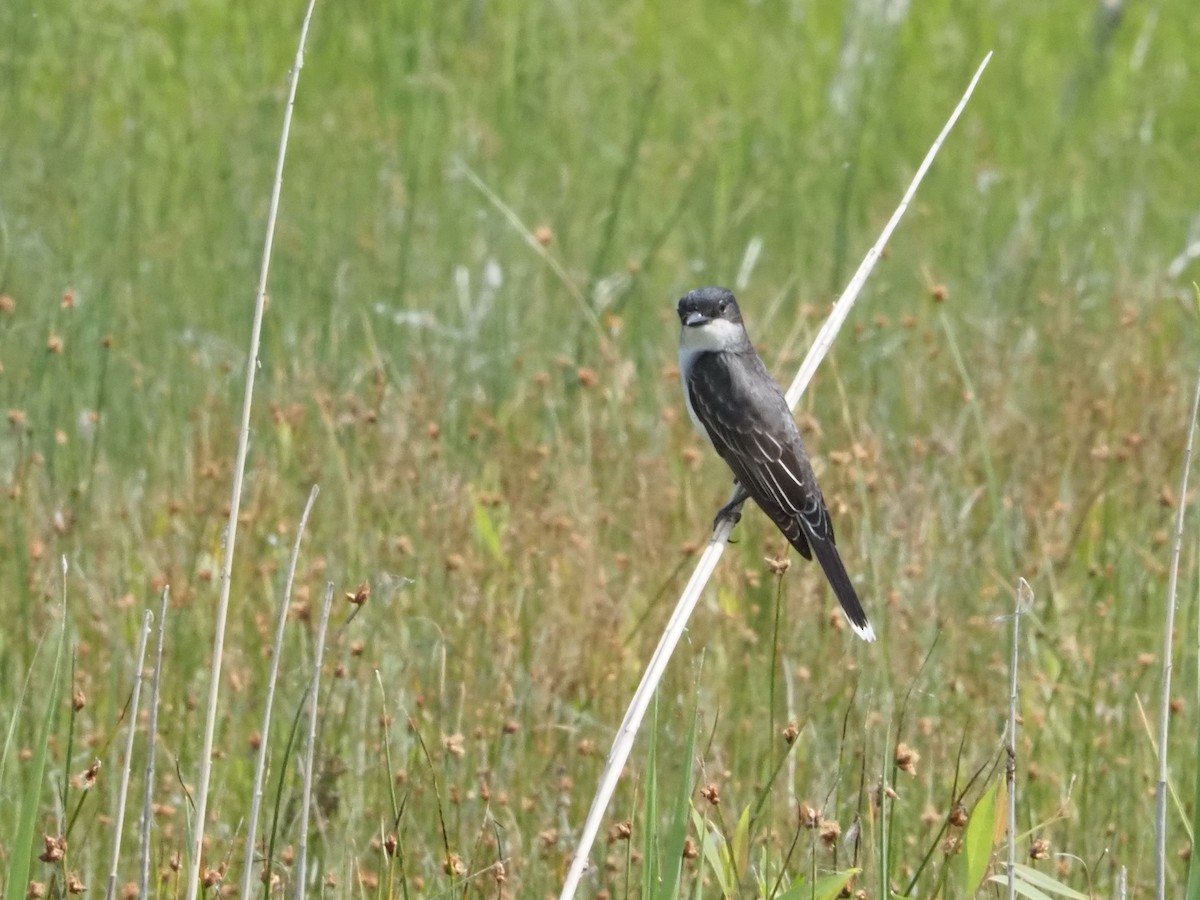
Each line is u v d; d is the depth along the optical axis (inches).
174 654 410.0
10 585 441.1
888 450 519.2
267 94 772.6
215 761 377.4
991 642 442.0
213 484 471.2
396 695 385.1
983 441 469.4
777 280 697.0
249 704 401.1
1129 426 544.4
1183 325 640.4
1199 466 521.0
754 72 948.0
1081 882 357.1
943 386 557.9
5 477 498.0
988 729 400.8
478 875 319.9
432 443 492.1
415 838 355.6
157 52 885.2
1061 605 442.0
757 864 325.4
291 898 324.2
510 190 751.7
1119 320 614.2
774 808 362.6
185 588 430.3
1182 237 774.5
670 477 500.1
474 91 844.0
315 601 431.8
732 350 422.6
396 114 812.6
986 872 299.6
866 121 843.4
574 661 411.8
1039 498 498.0
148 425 540.4
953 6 1031.0
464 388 576.7
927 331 614.2
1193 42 1025.5
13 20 840.3
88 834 341.1
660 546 453.7
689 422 536.4
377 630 416.2
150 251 665.6
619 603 423.2
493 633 415.8
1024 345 597.9
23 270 628.4
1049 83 965.8
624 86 890.7
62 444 515.8
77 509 471.2
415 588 432.8
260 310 286.8
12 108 781.9
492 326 620.7
